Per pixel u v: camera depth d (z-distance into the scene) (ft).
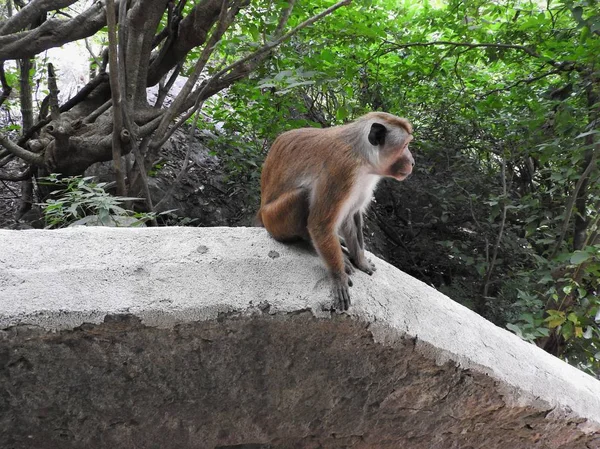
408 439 12.29
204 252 10.82
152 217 17.53
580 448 13.14
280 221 11.30
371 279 11.48
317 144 11.05
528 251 26.22
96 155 24.35
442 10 27.12
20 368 9.46
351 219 11.55
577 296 20.67
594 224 19.95
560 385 12.44
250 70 24.61
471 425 12.28
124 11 22.56
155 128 24.14
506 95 29.30
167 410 10.73
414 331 10.78
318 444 12.04
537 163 28.81
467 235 29.25
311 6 24.86
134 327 9.46
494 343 12.20
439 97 29.19
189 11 28.09
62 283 9.52
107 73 27.73
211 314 9.72
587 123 22.57
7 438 10.22
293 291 10.27
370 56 27.37
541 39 25.50
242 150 27.43
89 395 10.14
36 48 24.13
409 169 10.93
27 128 29.50
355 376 11.06
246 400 10.97
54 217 18.01
